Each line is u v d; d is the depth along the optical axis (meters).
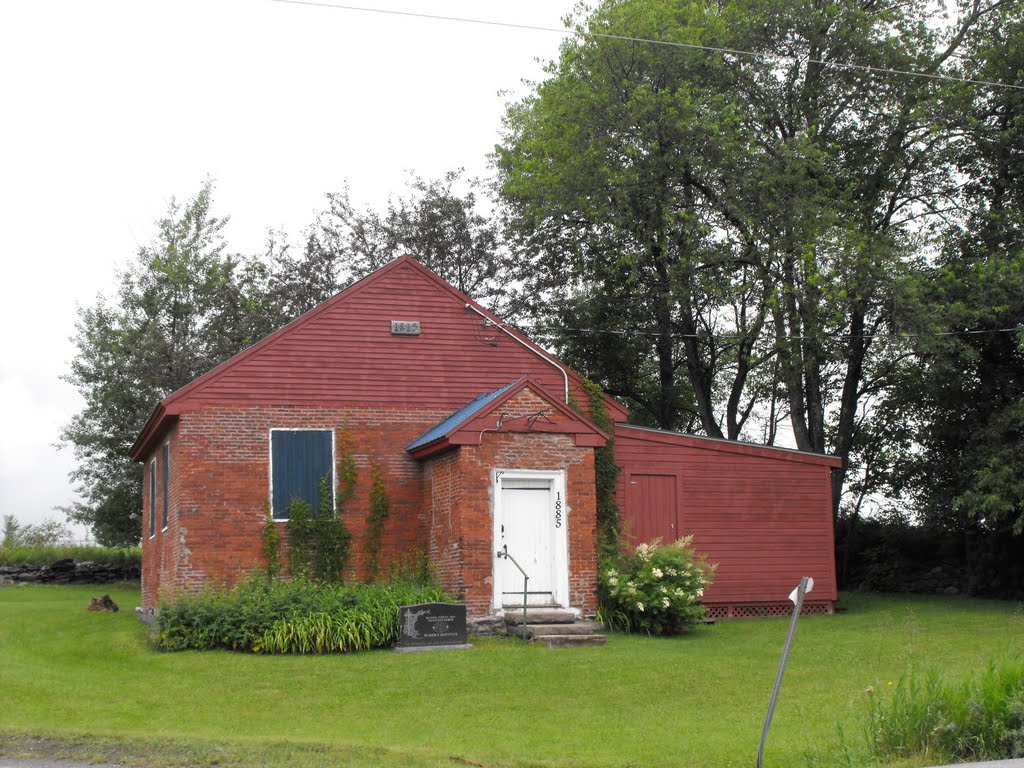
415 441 22.41
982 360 28.77
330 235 41.78
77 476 38.94
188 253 40.16
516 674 16.06
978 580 30.47
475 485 20.05
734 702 14.41
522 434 20.55
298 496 21.62
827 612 25.39
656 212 29.92
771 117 30.70
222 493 21.16
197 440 21.19
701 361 39.03
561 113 30.38
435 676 15.83
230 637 17.78
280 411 21.80
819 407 32.47
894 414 33.66
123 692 14.59
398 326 22.88
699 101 28.80
